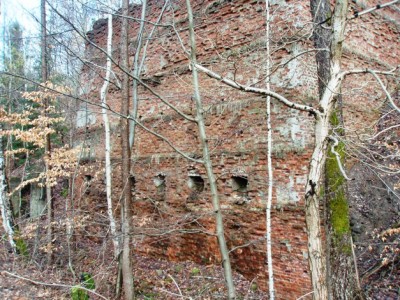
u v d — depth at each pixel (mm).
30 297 7547
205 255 9344
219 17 9648
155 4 11734
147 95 11516
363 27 9680
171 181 10453
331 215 5496
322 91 5688
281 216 7812
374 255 7773
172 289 8406
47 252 9438
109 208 8266
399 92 10195
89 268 9242
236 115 8922
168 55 11094
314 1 6195
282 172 7918
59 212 11836
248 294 7770
